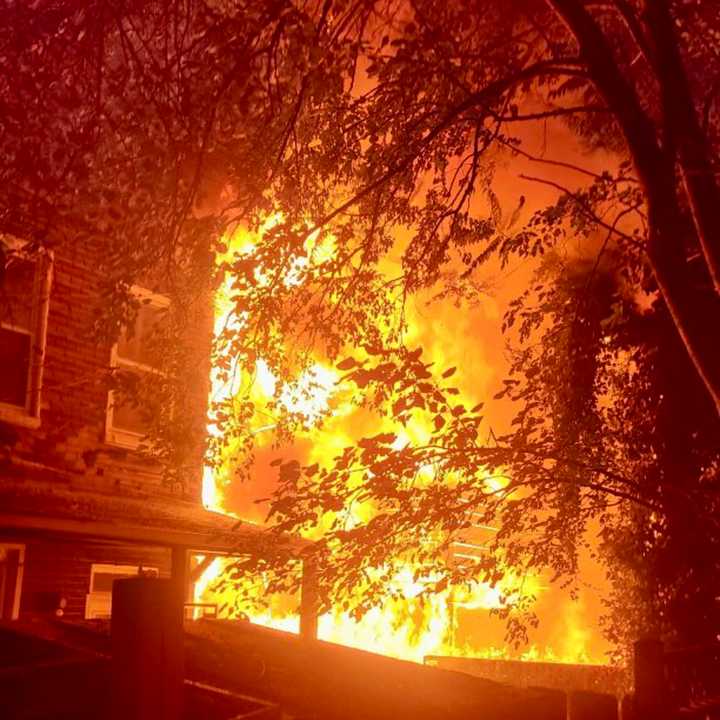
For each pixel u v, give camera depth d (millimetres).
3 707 3043
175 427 7961
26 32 7098
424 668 7309
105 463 11672
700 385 10883
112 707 3037
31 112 7215
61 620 7070
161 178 7324
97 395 11711
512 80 6980
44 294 10812
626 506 11484
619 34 9648
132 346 12258
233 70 7160
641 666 6336
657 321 10992
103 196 7363
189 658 6648
